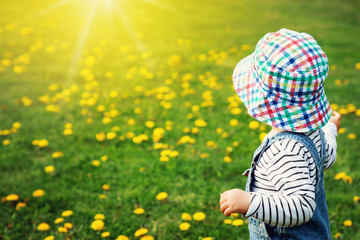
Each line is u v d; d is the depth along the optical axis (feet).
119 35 23.86
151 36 24.02
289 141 4.54
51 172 10.01
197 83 16.31
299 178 4.35
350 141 11.71
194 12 32.19
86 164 10.36
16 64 18.17
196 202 8.89
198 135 11.96
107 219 8.29
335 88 15.88
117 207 8.77
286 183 4.37
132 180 9.68
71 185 9.61
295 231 4.86
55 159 10.67
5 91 15.16
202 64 18.51
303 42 4.46
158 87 15.70
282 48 4.43
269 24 28.04
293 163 4.42
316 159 4.65
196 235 7.87
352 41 23.70
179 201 8.95
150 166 10.28
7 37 21.93
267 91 4.54
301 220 4.26
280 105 4.50
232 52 20.85
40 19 26.37
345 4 36.06
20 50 20.02
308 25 27.89
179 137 11.78
